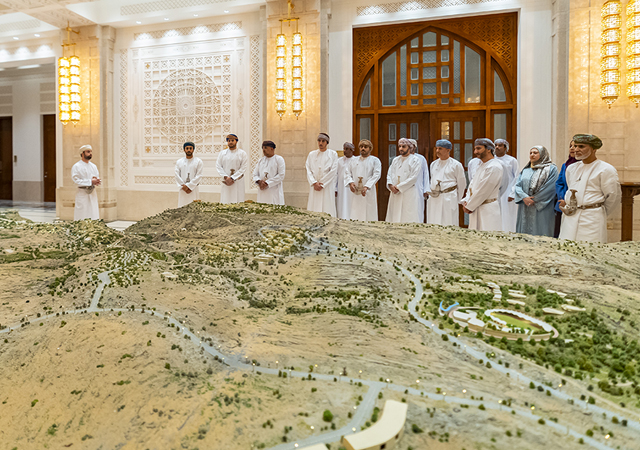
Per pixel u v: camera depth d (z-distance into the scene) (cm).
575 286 175
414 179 479
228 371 110
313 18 640
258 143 714
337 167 564
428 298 164
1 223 283
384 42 644
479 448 81
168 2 719
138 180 793
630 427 88
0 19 815
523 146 591
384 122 655
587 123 541
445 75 630
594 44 534
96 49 770
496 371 111
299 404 95
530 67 585
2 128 1234
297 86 641
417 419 89
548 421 90
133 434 90
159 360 115
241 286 175
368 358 116
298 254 217
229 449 83
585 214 324
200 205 320
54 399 104
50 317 146
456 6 602
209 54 735
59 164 812
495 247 226
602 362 117
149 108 777
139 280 176
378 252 220
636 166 527
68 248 236
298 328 137
